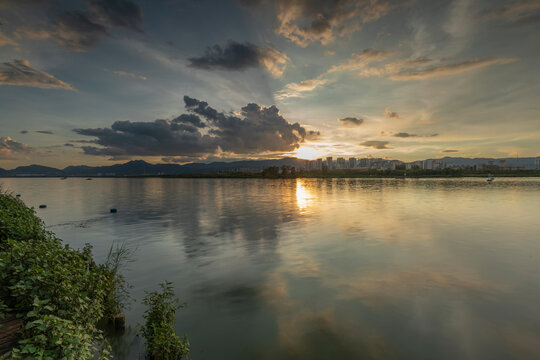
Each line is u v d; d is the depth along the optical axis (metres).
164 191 89.38
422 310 11.04
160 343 7.22
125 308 10.73
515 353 8.36
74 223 30.97
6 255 6.48
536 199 55.06
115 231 26.53
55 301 6.03
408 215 35.59
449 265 16.30
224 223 30.64
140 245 21.31
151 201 56.06
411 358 8.16
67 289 6.25
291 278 14.48
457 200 54.12
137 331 9.02
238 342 8.91
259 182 175.88
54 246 9.12
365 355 8.26
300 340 9.05
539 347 8.65
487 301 11.77
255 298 12.16
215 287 13.38
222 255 18.58
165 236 24.38
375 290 12.93
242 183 161.75
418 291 12.80
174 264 16.77
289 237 23.70
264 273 15.21
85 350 5.24
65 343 4.95
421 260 17.27
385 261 17.12
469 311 10.92
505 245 20.78
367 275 14.80
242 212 39.44
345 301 11.84
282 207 45.03
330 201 53.97
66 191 90.12
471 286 13.30
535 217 33.56
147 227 28.47
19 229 10.31
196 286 13.52
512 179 174.88
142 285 13.58
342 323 10.09
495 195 64.62
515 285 13.41
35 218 14.05
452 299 11.95
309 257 18.03
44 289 6.08
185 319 10.38
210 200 57.75
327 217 34.31
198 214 37.75
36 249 7.25
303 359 8.09
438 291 12.77
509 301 11.76
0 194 16.08
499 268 15.80
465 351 8.47
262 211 40.31
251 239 23.08
